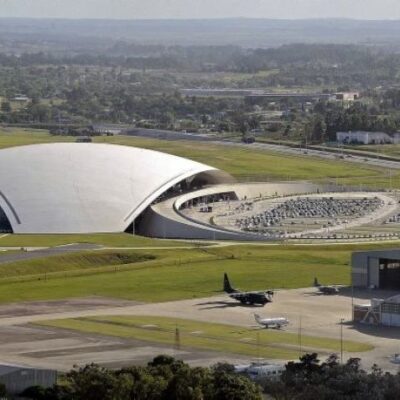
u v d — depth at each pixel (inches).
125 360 5605.3
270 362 5531.5
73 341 6063.0
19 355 5718.5
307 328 6437.0
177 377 4591.5
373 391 4739.2
